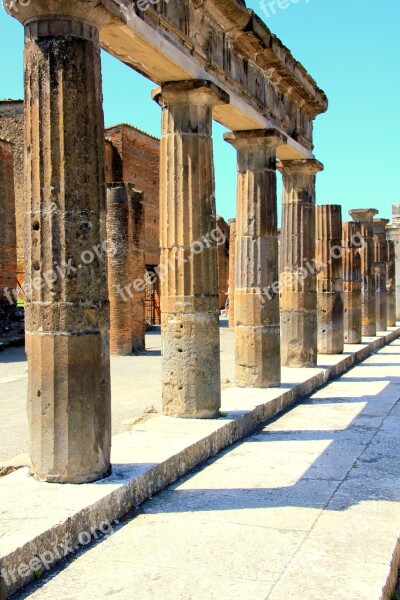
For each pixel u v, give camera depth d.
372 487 8.16
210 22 10.89
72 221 7.27
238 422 10.75
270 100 13.88
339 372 18.31
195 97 10.41
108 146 41.81
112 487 7.14
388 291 34.31
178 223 10.50
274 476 8.66
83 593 5.51
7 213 31.42
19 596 5.48
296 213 16.72
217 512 7.32
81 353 7.31
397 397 14.59
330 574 5.76
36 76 7.28
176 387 10.70
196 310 10.56
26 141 7.43
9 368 22.25
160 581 5.69
